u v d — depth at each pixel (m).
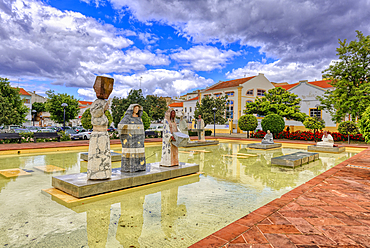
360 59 18.62
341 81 18.86
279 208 3.99
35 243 2.98
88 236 3.19
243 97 33.44
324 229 3.20
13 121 19.91
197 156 11.52
